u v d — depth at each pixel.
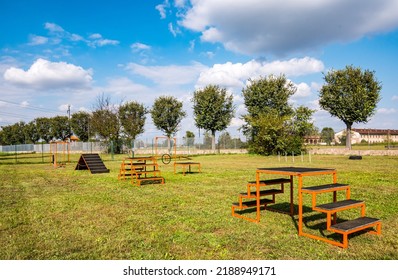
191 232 4.95
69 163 25.47
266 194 5.96
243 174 14.09
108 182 11.90
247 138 39.50
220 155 36.34
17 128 82.38
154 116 51.16
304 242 4.44
